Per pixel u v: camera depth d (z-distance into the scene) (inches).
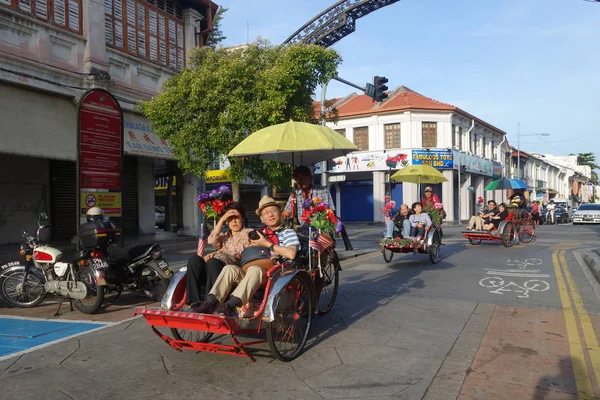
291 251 186.5
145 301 287.7
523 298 277.6
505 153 1806.1
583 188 3316.9
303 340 185.5
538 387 149.5
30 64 408.8
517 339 198.5
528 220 636.1
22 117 406.6
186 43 614.2
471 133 1441.9
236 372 164.4
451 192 1261.1
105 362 175.2
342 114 1316.4
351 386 151.3
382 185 1280.8
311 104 451.5
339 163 1079.6
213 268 176.6
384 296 286.2
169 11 591.5
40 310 266.4
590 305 259.0
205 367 169.5
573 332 208.1
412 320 229.9
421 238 412.5
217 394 145.9
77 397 144.3
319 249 211.0
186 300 175.5
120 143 357.1
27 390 149.7
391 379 156.7
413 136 1245.1
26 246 273.3
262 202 207.5
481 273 368.8
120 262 271.9
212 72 414.0
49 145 421.4
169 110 414.9
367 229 1037.2
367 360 175.0
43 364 173.3
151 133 533.0
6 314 257.3
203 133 412.2
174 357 180.5
